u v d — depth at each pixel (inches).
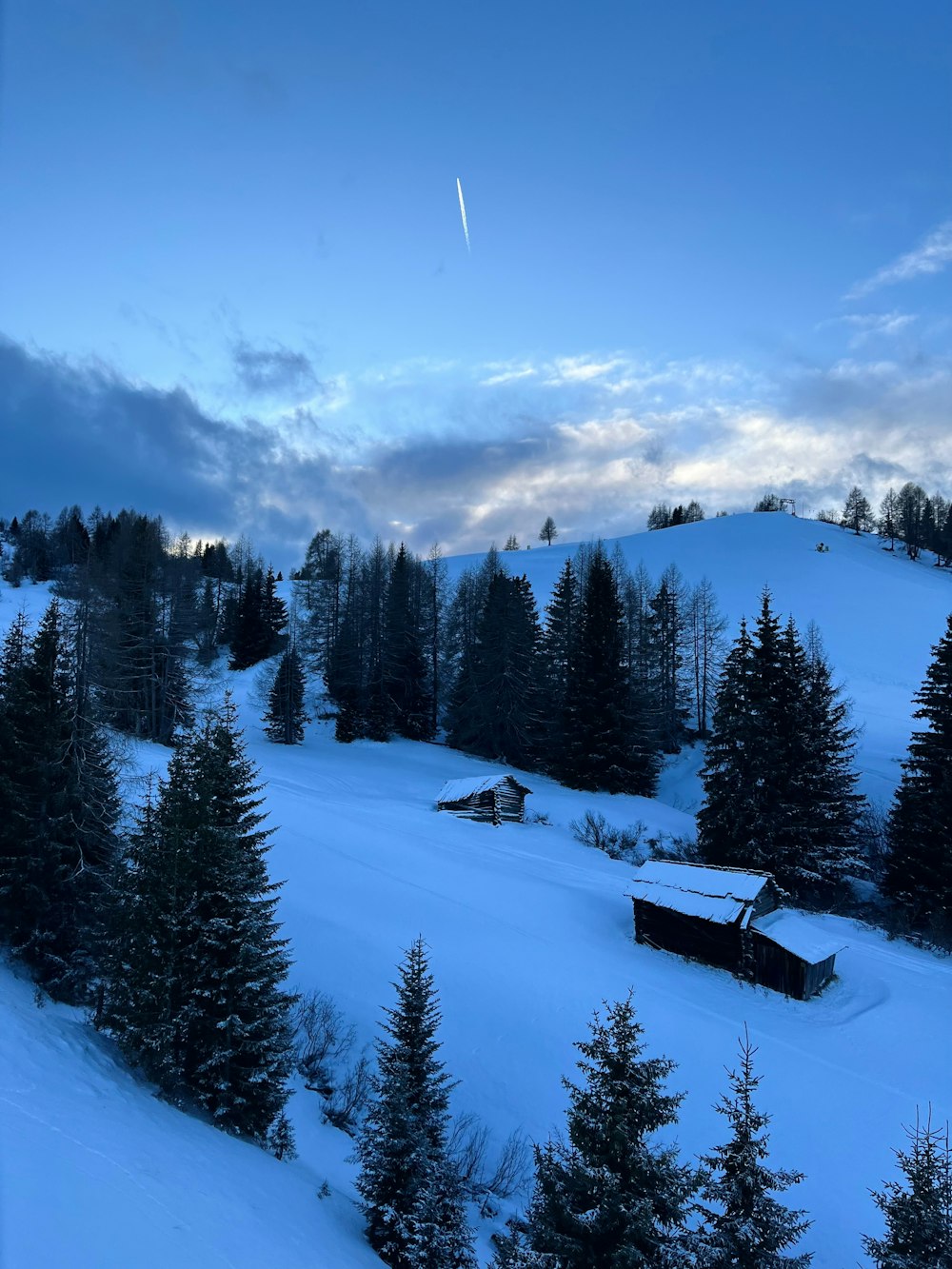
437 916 1138.0
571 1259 410.9
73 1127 430.6
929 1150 437.7
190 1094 587.8
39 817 749.9
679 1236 419.5
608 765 2105.1
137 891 635.5
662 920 1173.7
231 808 671.8
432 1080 572.7
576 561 4466.0
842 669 3144.7
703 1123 754.2
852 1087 820.6
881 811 1856.5
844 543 5196.9
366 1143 548.7
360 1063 794.2
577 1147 444.8
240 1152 540.1
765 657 1616.6
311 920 1054.4
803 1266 398.9
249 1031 601.0
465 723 2471.7
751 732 1572.3
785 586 4274.1
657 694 2502.5
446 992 941.2
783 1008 1012.5
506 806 1750.7
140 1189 383.2
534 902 1253.7
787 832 1541.6
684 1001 994.7
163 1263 323.9
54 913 743.1
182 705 2122.3
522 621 2427.4
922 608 3843.5
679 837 1791.3
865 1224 626.2
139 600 2042.3
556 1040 881.5
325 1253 432.5
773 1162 699.4
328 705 2721.5
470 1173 665.6
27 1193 335.9
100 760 828.0
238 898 620.1
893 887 1477.6
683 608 3154.5
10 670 871.7
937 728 1493.6
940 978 1141.7
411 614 2672.2
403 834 1485.0
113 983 638.5
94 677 885.2
